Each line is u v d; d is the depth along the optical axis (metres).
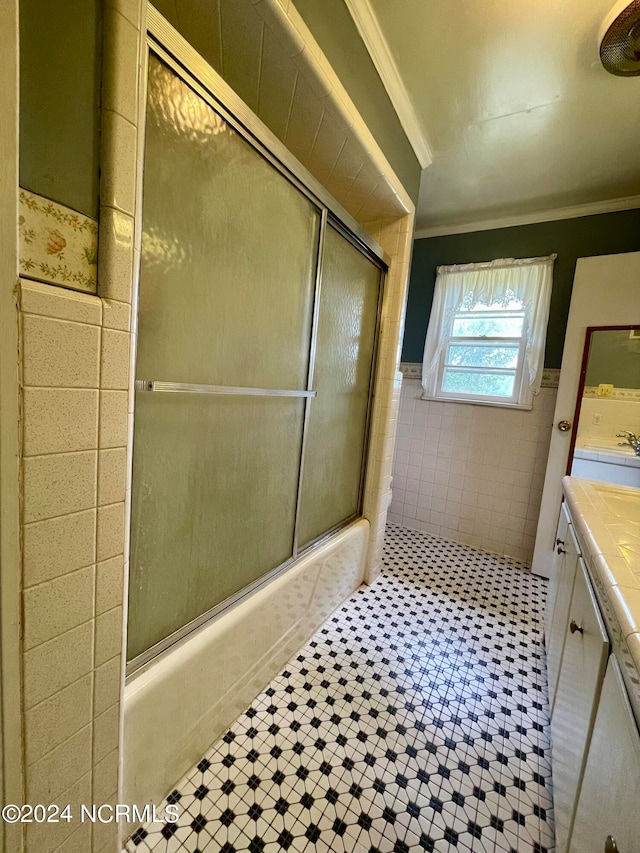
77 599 0.66
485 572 2.40
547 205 2.37
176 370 0.90
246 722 1.22
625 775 0.54
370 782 1.07
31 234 0.54
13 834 0.61
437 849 0.93
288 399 1.35
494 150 1.89
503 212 2.50
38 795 0.64
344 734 1.21
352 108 1.24
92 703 0.72
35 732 0.62
